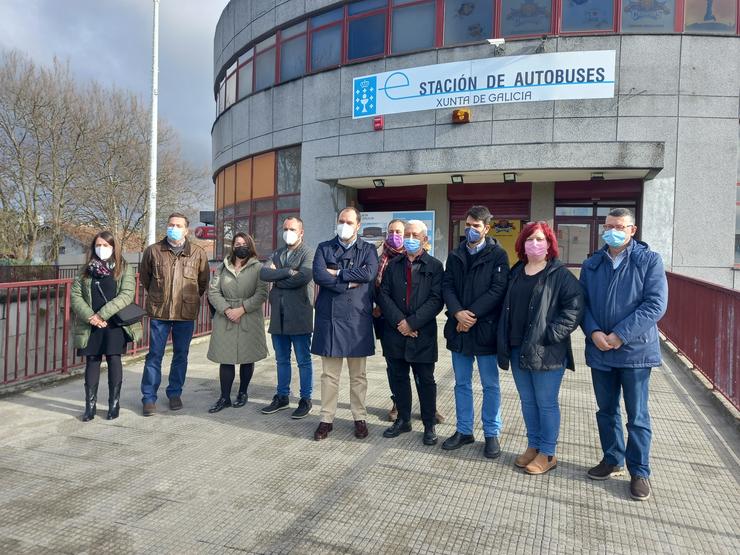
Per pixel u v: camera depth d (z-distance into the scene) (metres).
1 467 3.65
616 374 3.46
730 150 10.61
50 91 25.39
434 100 11.90
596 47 10.88
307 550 2.68
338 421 4.66
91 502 3.16
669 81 10.66
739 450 3.99
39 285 5.90
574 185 11.80
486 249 3.84
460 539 2.78
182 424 4.56
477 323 3.83
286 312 4.72
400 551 2.67
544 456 3.59
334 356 4.17
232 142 16.48
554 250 3.57
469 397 4.04
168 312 4.84
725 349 4.95
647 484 3.25
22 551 2.65
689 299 6.55
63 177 26.59
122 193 28.39
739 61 10.55
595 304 3.48
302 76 13.92
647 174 10.77
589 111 10.88
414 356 4.03
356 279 4.12
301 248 4.82
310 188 13.74
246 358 4.96
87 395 4.65
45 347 6.07
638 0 10.83
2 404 5.11
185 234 4.98
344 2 13.17
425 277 4.07
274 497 3.23
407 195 13.19
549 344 3.47
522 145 10.54
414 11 12.34
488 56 11.45
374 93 12.62
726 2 10.62
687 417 4.72
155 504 3.13
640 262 3.33
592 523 2.94
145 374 4.87
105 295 4.57
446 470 3.62
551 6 11.18
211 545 2.71
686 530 2.88
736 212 10.81
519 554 2.65
